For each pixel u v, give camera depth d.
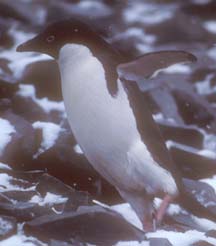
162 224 11.04
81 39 10.83
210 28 26.28
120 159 10.69
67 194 10.73
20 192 10.55
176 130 14.84
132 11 26.38
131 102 10.70
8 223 9.60
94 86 10.55
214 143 15.54
